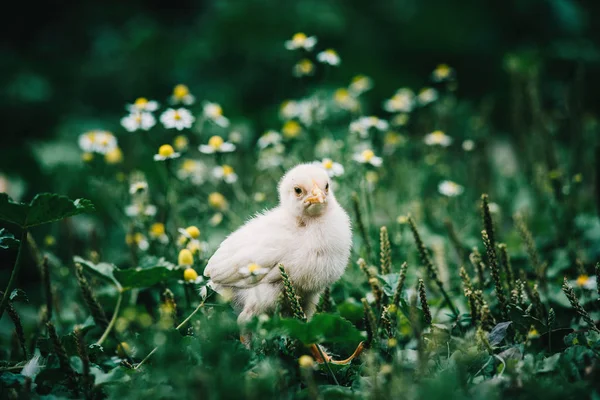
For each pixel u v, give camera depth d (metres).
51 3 13.60
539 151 8.03
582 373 3.63
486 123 8.85
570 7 13.17
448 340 4.23
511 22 13.32
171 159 5.49
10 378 3.78
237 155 7.98
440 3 13.58
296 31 12.27
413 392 3.34
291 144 7.57
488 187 7.47
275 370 3.48
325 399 3.60
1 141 11.64
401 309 4.31
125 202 6.85
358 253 5.70
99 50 12.96
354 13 13.40
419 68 13.30
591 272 5.69
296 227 4.52
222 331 3.59
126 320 4.97
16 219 3.94
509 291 4.65
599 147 7.11
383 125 6.48
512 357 3.79
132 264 5.95
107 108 12.34
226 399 3.27
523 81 8.65
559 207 7.09
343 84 11.99
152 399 3.49
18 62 12.86
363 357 4.15
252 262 4.39
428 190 7.77
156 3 13.93
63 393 3.74
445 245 6.36
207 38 12.45
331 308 4.94
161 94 12.20
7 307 4.16
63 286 6.28
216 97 11.64
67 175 9.80
